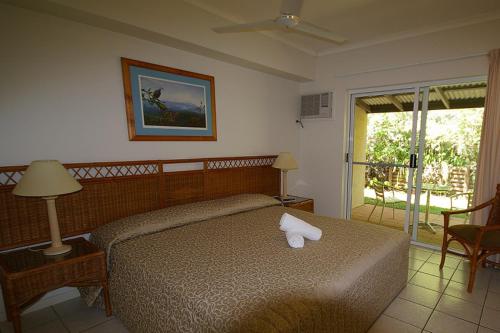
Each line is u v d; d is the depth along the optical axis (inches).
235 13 102.3
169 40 91.8
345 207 154.3
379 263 67.1
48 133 75.0
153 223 80.6
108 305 71.7
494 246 84.0
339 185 149.6
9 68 68.2
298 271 56.4
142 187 93.2
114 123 87.2
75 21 77.2
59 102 76.3
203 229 83.4
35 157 73.4
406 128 129.7
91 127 82.6
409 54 120.7
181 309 48.7
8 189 68.5
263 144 139.3
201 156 112.5
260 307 44.6
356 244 72.1
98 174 84.4
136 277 60.6
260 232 80.9
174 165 103.9
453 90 119.0
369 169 145.6
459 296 83.4
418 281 92.6
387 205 145.4
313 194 160.1
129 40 88.2
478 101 114.1
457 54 109.1
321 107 150.3
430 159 126.2
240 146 128.0
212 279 53.2
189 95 105.3
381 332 67.3
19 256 66.4
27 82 70.9
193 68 105.9
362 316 62.4
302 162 163.0
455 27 108.7
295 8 66.4
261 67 125.8
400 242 79.2
